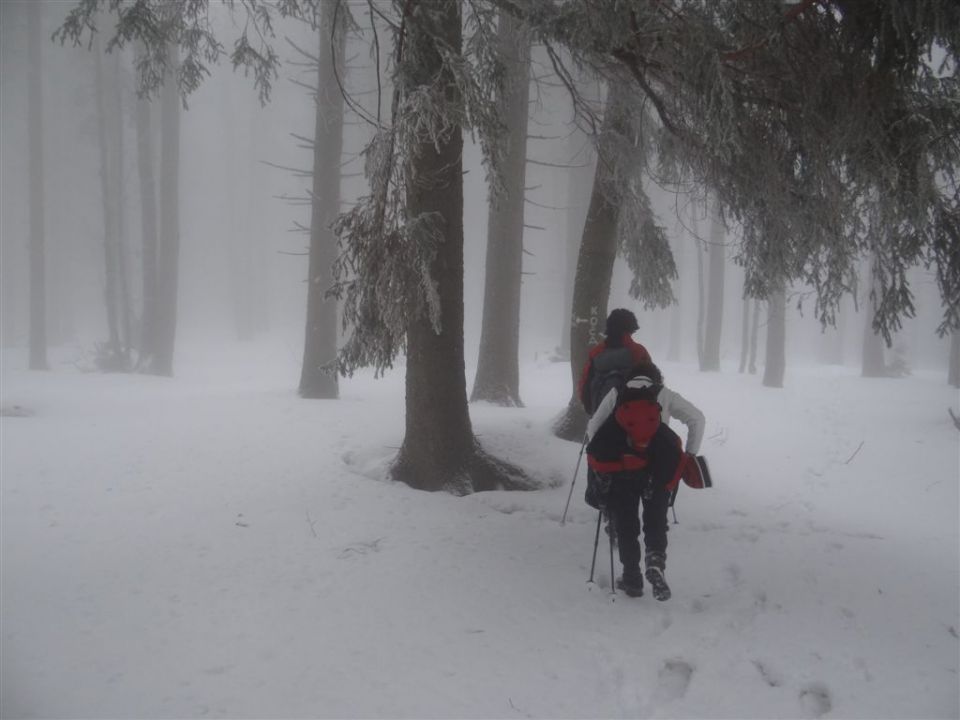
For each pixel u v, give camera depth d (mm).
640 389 4520
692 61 4664
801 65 4758
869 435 11547
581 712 3289
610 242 8594
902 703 3311
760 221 5832
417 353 6715
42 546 5270
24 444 8812
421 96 4523
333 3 6918
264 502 6309
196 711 3193
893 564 5254
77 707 3203
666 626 4203
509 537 5602
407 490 6641
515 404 12016
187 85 6613
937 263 5262
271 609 4262
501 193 5164
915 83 4684
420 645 3865
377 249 5199
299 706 3260
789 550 5520
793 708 3301
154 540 5410
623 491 4527
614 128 7836
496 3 5227
